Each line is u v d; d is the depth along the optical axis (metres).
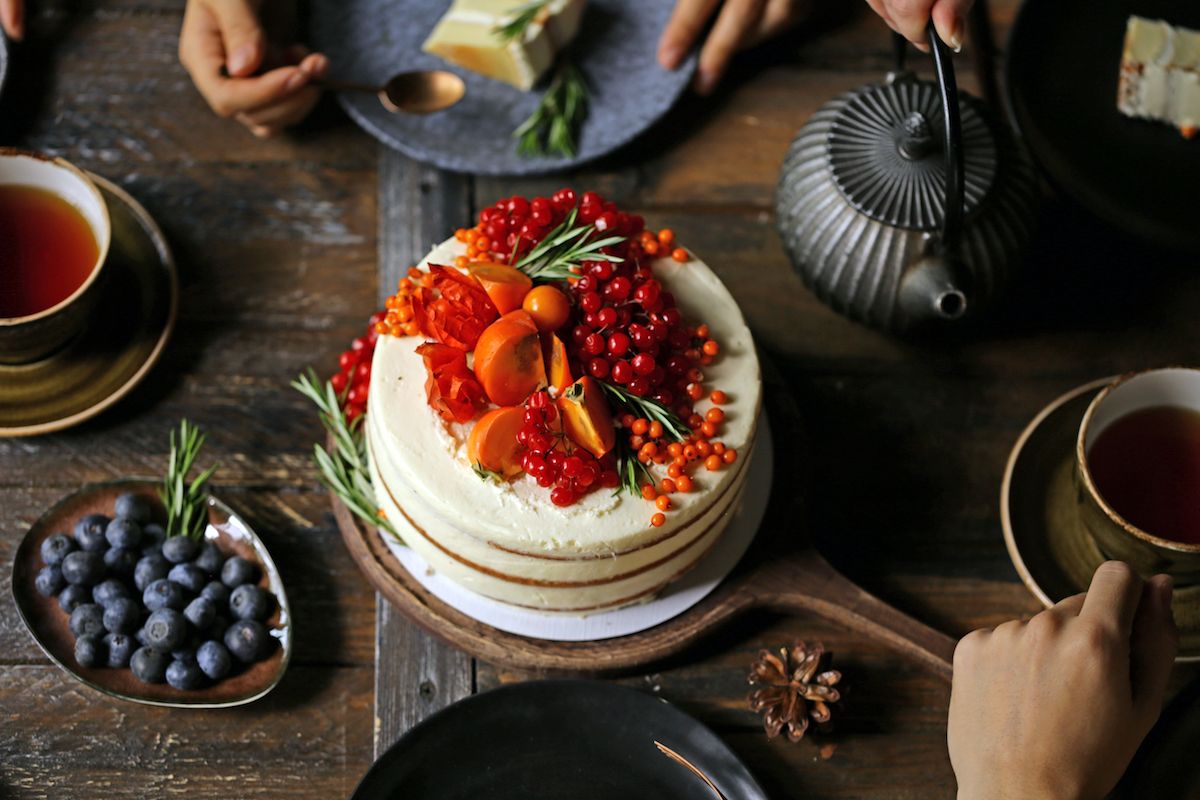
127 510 1.00
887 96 1.03
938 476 1.07
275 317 1.09
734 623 1.02
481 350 0.90
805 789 0.99
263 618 0.99
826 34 1.18
